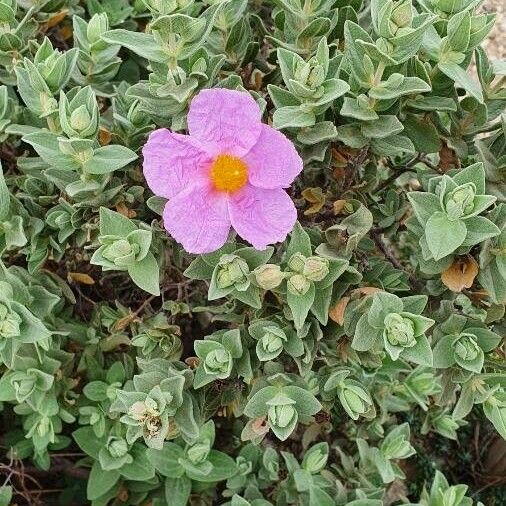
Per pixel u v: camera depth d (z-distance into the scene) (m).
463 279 0.20
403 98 0.21
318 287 0.19
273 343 0.20
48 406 0.25
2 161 0.26
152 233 0.20
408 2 0.18
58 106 0.21
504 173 0.21
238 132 0.18
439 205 0.19
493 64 0.21
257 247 0.18
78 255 0.25
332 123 0.20
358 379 0.24
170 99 0.20
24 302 0.22
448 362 0.20
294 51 0.22
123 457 0.25
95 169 0.20
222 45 0.23
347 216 0.22
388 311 0.19
